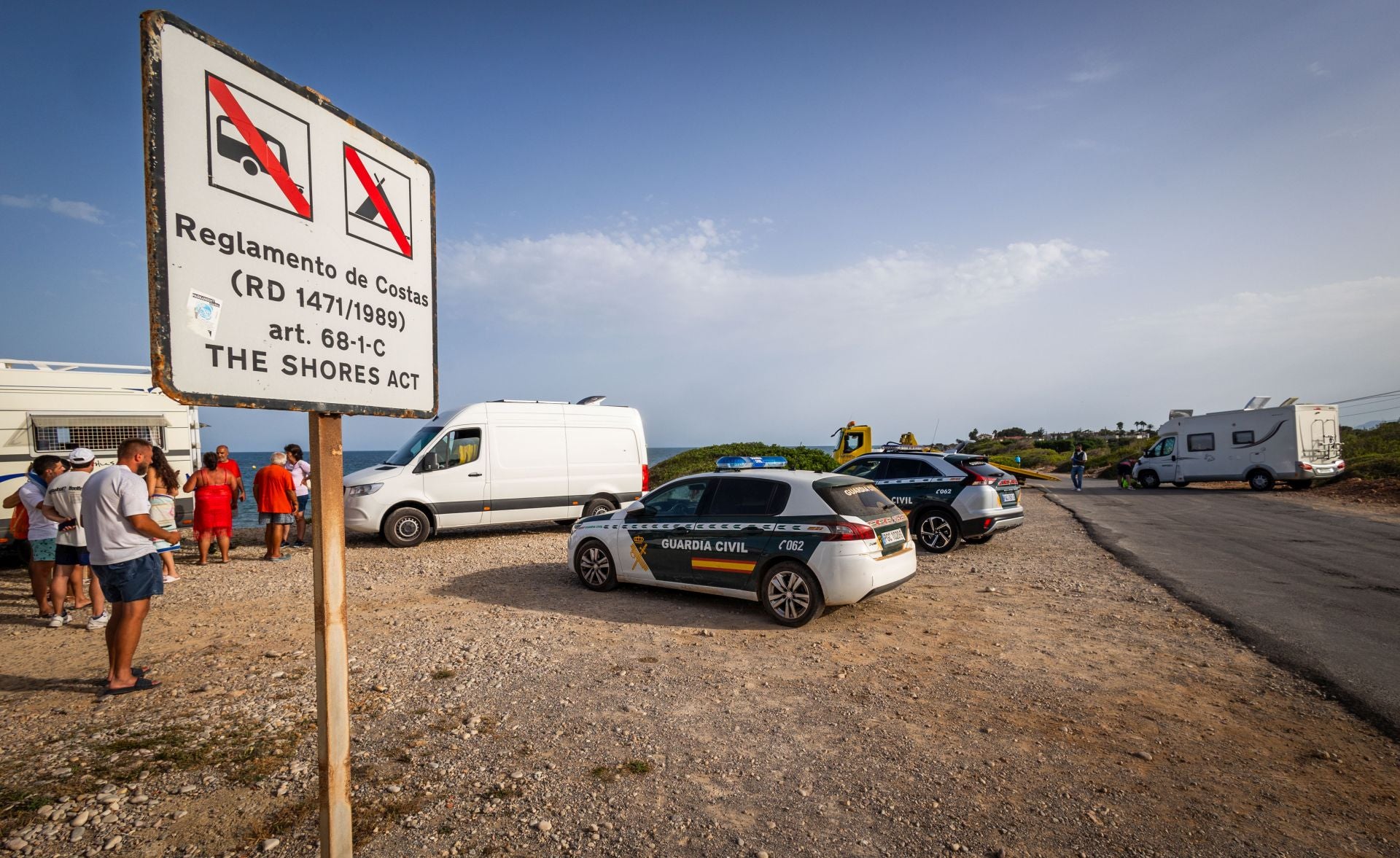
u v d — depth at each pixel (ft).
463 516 40.83
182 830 10.55
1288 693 15.67
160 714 15.08
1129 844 10.03
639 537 25.79
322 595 7.64
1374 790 11.46
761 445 75.25
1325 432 73.05
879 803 11.30
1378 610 22.76
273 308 7.32
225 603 25.71
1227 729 13.88
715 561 23.72
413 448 40.96
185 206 6.45
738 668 17.93
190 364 6.47
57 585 22.65
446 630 21.59
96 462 34.99
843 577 21.03
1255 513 52.60
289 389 7.48
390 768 12.52
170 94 6.34
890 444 55.67
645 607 24.43
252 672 17.81
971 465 35.78
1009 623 21.98
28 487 23.91
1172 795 11.42
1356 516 50.01
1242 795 11.35
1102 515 51.83
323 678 7.59
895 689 16.35
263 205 7.23
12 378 33.24
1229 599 24.40
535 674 17.47
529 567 32.58
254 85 7.18
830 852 9.95
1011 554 34.78
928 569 30.83
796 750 13.23
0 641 21.15
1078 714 14.73
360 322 8.51
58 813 10.94
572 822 10.75
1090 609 23.41
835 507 21.94
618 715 14.90
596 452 45.21
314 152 7.92
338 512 7.93
